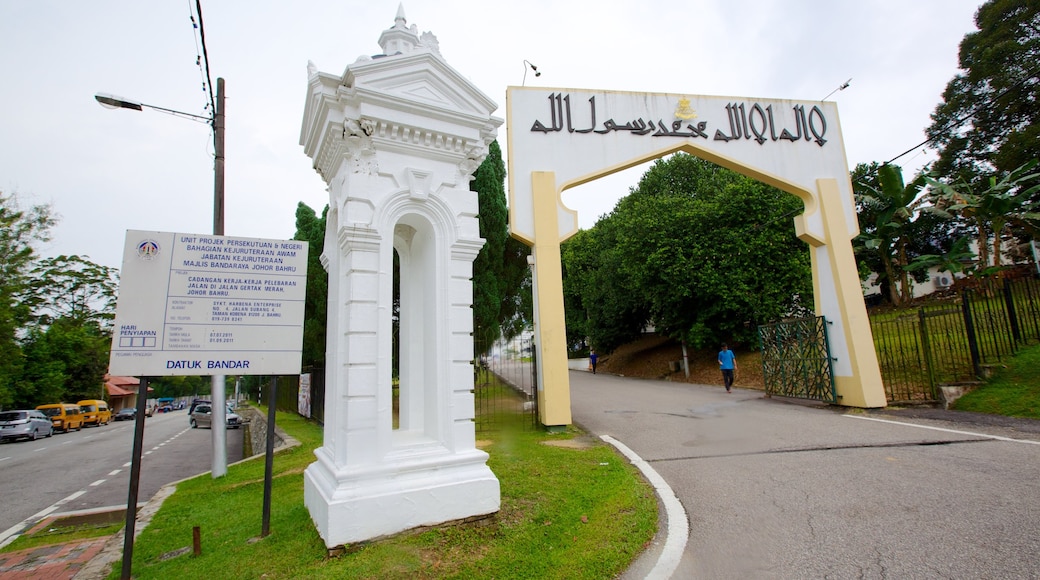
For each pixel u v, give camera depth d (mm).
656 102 10797
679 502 5000
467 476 4309
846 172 11594
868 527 4164
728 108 11234
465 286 4699
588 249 29969
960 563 3465
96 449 17688
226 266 4391
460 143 4840
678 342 25844
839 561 3611
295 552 3803
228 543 4246
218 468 7973
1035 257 15297
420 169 4625
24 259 24078
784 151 11375
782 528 4254
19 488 10445
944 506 4516
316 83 4387
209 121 9078
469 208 4855
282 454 9195
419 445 4355
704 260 17984
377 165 4465
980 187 20547
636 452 7195
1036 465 5566
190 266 4273
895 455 6332
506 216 16031
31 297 34812
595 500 4887
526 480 5469
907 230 21984
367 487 3912
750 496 5094
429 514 4062
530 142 9945
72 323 37875
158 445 18781
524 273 18391
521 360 13031
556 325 9367
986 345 10867
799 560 3664
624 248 20297
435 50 4852
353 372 4082
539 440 8180
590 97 10438
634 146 10445
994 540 3771
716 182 20828
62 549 5207
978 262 18859
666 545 3998
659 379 22766
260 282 4496
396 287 14008
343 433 4066
